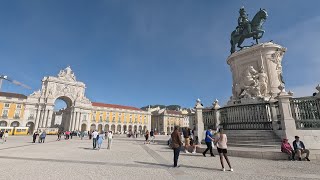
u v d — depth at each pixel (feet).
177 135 13.07
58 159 15.92
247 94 27.27
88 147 29.04
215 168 12.21
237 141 21.40
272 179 9.35
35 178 9.61
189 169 11.89
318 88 19.86
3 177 9.77
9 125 116.37
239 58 30.53
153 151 22.77
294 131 18.79
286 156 15.30
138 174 10.52
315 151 15.90
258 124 22.56
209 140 18.35
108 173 10.73
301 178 9.47
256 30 31.09
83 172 10.96
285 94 20.12
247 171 11.28
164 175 10.28
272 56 27.91
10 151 22.22
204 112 29.40
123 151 22.93
